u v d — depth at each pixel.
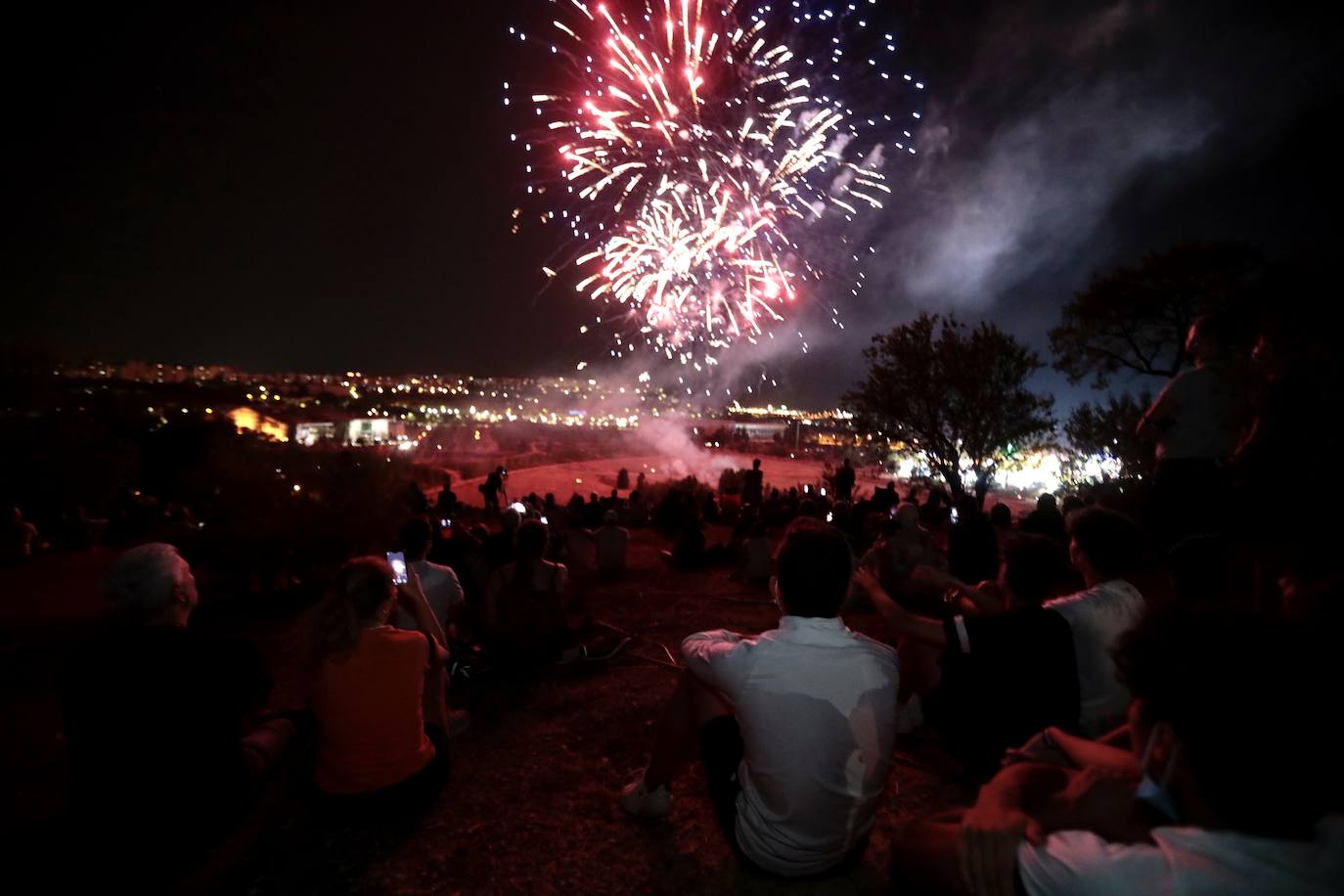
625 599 8.39
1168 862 1.25
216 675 2.52
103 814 2.36
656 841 3.22
